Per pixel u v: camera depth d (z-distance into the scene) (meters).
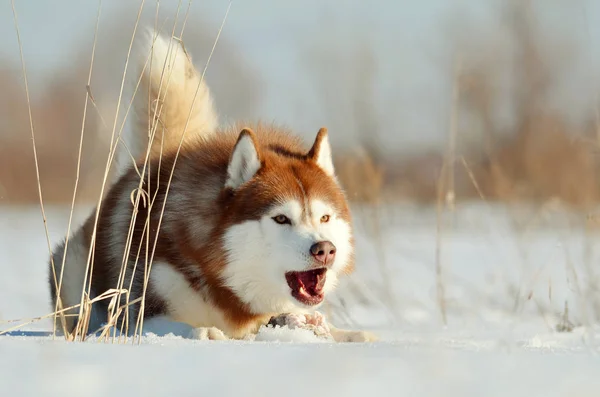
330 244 18.84
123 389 8.55
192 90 23.61
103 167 25.17
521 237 35.41
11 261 48.25
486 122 62.81
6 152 99.06
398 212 62.88
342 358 10.47
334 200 20.36
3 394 8.30
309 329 18.84
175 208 20.03
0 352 11.04
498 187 41.62
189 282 19.88
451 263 42.25
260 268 19.47
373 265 35.25
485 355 11.43
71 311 21.41
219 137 21.86
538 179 49.78
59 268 22.02
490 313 25.94
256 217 19.38
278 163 20.45
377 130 53.00
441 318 23.36
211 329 18.42
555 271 34.91
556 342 17.03
